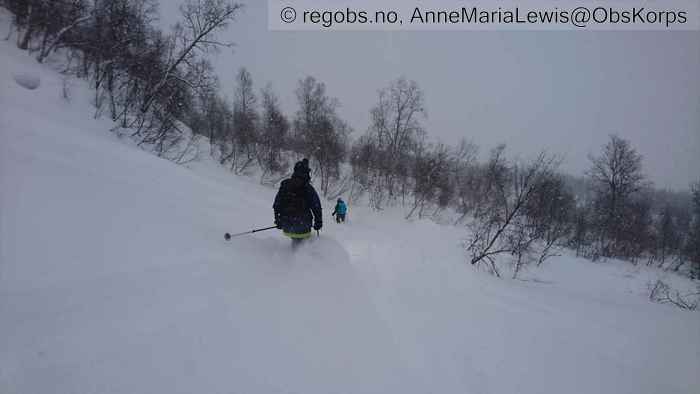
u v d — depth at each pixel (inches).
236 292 123.8
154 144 717.9
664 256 1370.6
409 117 1472.7
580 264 930.1
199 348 88.7
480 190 1384.1
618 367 111.6
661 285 659.4
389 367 93.7
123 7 759.7
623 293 651.5
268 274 148.4
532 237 633.6
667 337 153.9
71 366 74.9
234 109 1280.8
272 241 197.3
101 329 88.8
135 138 672.4
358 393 81.7
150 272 123.3
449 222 1207.6
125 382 73.3
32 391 66.6
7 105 300.5
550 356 110.7
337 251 172.9
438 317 127.1
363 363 93.6
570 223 1256.2
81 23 738.8
